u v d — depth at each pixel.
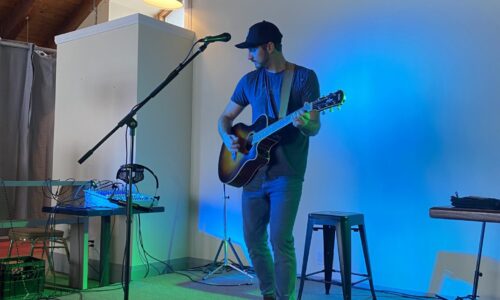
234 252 3.97
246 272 3.89
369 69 3.61
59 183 3.67
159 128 4.16
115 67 4.11
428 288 3.31
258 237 2.60
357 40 3.67
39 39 5.95
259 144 2.51
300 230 3.87
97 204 3.50
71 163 4.37
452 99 3.26
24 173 5.46
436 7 3.35
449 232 3.24
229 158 2.72
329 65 3.78
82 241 3.51
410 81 3.43
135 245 3.93
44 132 5.66
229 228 4.22
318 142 3.81
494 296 3.07
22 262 3.22
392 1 3.53
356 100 3.65
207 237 4.34
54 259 4.24
